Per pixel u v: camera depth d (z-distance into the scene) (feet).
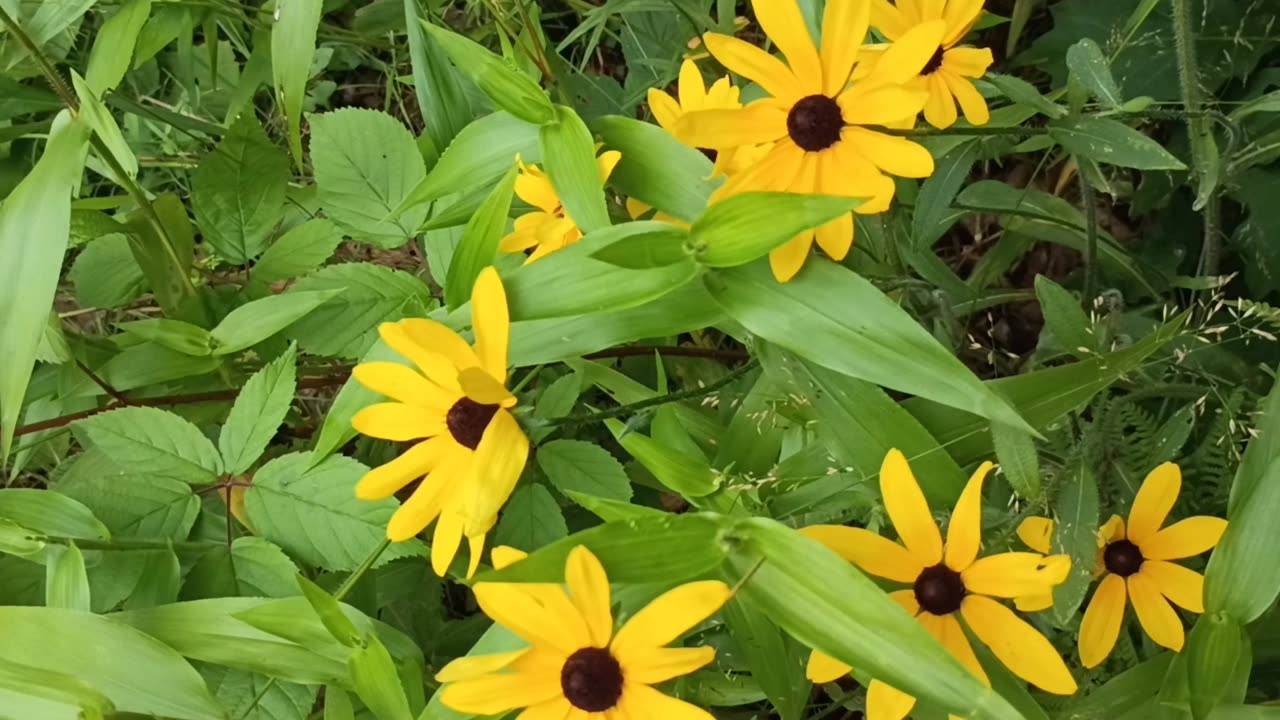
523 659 1.29
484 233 1.44
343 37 2.29
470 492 1.30
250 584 1.62
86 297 1.99
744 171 1.31
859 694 1.67
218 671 1.66
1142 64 1.93
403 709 1.48
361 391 1.51
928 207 1.66
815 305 1.32
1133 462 1.55
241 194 1.90
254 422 1.68
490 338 1.32
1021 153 2.17
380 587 1.83
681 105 1.52
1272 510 1.31
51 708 1.49
